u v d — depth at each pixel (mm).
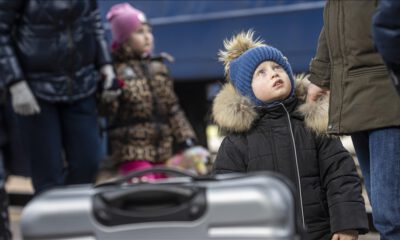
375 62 3578
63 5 5574
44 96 5613
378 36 3197
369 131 3645
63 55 5621
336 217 3684
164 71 6281
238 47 4055
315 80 3994
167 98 6262
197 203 2518
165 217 2535
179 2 7707
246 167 3830
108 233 2559
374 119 3578
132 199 2611
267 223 2463
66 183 5891
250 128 3861
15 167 5934
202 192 2533
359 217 3668
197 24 7586
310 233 3760
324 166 3787
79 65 5699
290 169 3768
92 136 5832
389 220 3588
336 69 3725
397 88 3266
